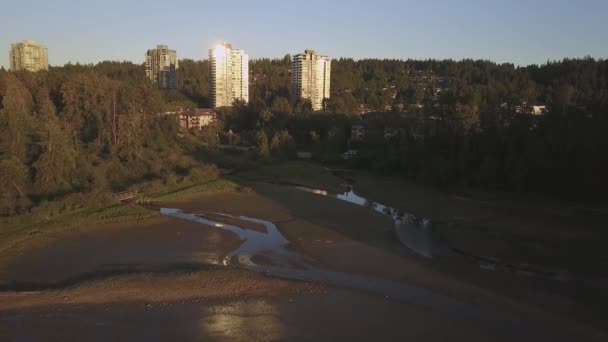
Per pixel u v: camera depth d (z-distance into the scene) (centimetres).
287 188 7694
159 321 2938
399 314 3072
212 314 3044
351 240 4756
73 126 8975
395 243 4669
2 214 5197
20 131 6469
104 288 3378
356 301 3269
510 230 5141
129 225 5216
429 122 10450
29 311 3039
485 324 2942
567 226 5278
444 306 3203
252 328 2872
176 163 8800
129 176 7838
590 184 6231
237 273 3706
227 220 5566
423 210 6147
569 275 3809
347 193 7544
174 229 5112
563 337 2795
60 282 3597
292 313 3075
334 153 11644
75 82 9506
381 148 10456
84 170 6788
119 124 8631
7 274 3738
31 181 6088
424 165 8300
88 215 5472
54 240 4628
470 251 4422
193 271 3741
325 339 2750
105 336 2742
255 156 10719
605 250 4462
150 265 3988
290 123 14150
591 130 6669
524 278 3734
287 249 4475
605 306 3219
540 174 6694
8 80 9175
